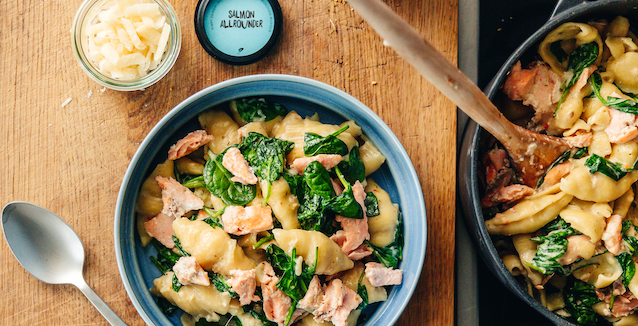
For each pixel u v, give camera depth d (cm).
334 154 67
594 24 69
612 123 68
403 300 67
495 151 70
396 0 71
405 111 71
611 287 70
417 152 71
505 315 77
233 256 66
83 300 70
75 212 70
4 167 69
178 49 69
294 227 67
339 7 71
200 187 69
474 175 65
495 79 65
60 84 70
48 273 69
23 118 70
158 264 69
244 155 68
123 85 68
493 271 69
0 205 69
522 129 67
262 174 67
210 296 66
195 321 68
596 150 68
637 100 70
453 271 71
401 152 67
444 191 72
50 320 70
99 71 68
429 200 72
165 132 67
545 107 70
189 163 69
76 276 70
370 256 69
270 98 70
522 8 76
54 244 70
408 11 71
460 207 72
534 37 64
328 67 71
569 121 69
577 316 71
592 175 68
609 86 69
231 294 66
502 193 70
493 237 72
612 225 68
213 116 69
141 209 68
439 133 71
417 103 71
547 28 64
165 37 68
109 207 70
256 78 65
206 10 69
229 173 68
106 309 69
